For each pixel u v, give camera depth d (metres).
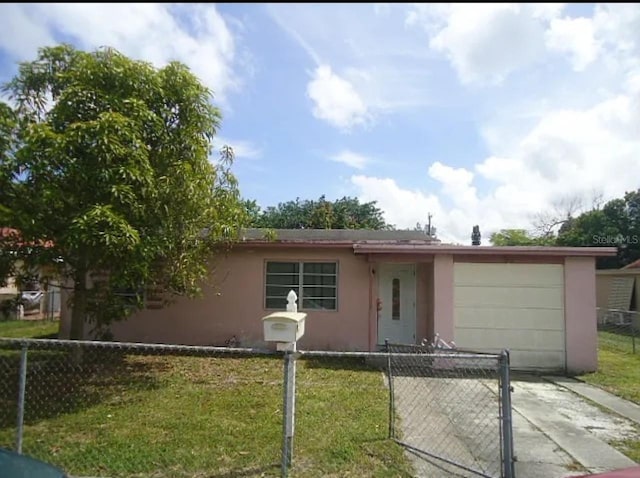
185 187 7.80
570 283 10.27
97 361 9.40
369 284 11.65
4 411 6.05
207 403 6.48
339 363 10.00
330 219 35.88
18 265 8.04
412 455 4.76
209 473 4.20
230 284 11.80
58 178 7.00
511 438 4.23
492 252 10.28
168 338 11.66
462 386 7.86
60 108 7.44
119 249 6.73
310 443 4.97
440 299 10.45
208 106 8.65
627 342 15.15
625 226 33.50
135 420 5.68
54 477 2.90
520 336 10.31
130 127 7.07
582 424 6.14
